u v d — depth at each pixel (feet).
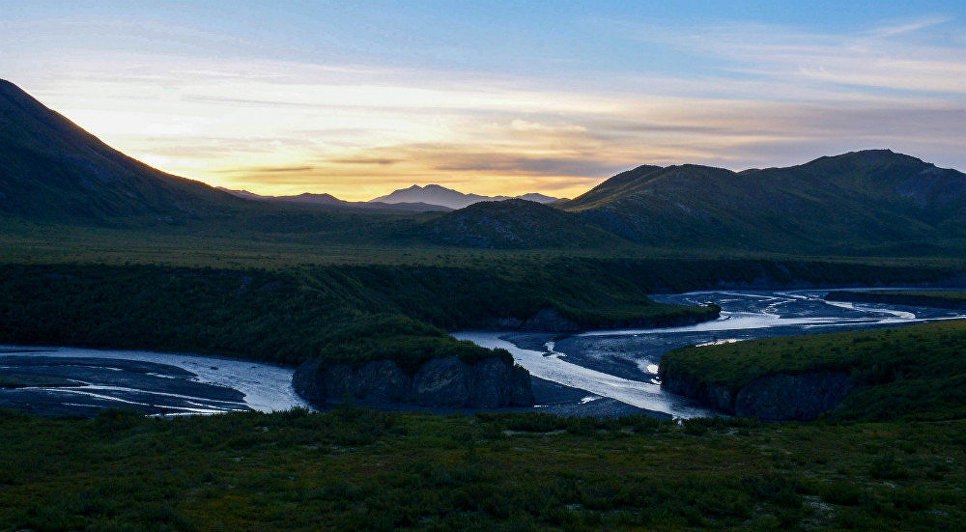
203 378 288.10
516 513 97.35
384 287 481.46
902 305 627.87
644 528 91.81
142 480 116.98
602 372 323.78
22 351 336.90
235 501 104.94
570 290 554.46
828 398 241.96
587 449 141.18
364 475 121.08
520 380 262.26
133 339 357.82
